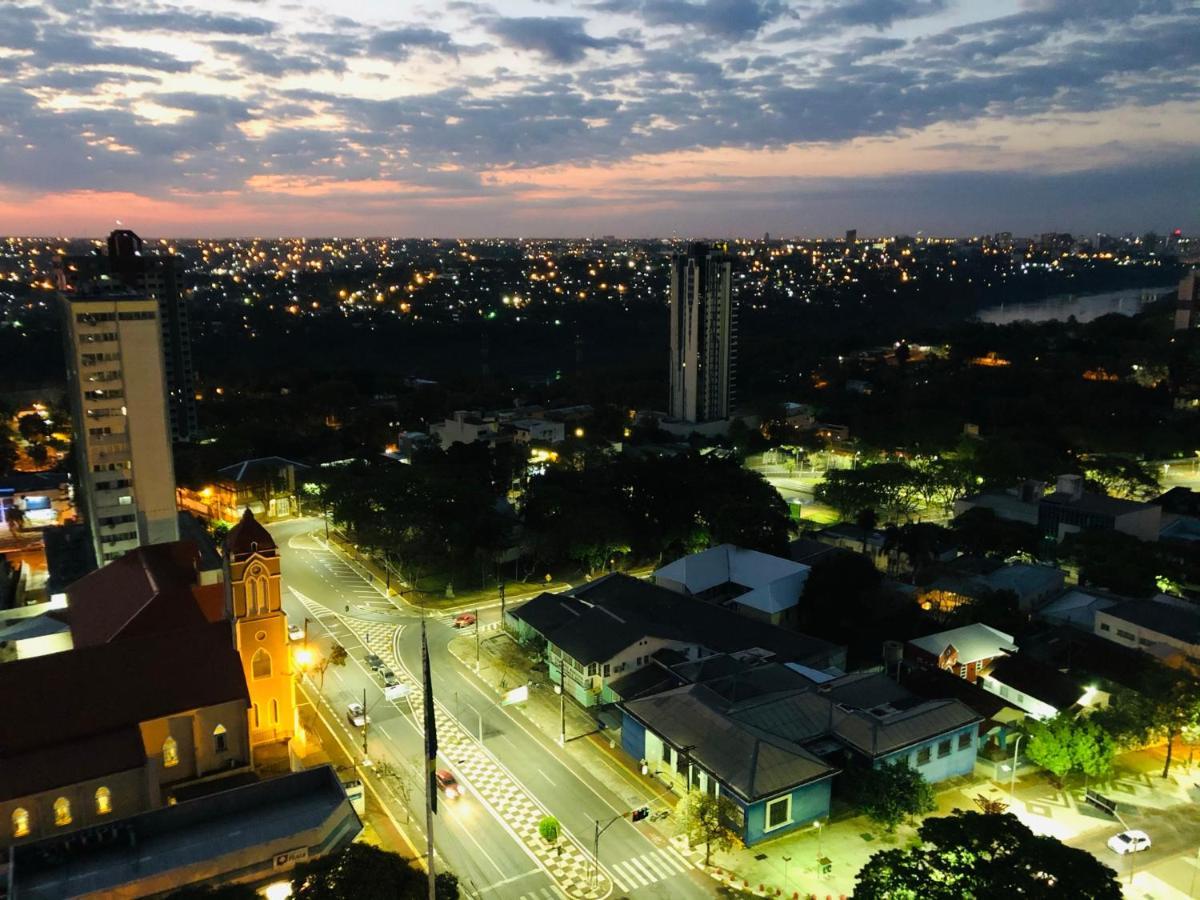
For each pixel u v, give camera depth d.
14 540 170.25
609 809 86.88
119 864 66.56
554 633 114.88
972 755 92.50
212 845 69.25
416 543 146.25
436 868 77.69
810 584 132.12
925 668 109.06
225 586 95.56
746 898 73.69
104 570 112.81
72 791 76.25
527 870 77.69
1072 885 56.00
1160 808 86.12
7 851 73.38
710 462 182.25
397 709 106.56
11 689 78.38
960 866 59.00
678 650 111.81
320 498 173.75
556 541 151.62
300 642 122.69
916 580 143.38
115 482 137.00
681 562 140.75
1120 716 90.75
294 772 77.00
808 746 88.12
